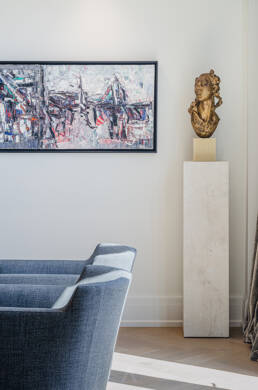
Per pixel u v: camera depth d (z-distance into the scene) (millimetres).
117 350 4160
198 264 4551
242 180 4871
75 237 4891
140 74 4797
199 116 4570
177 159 4871
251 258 4840
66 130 4824
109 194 4887
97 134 4828
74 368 2467
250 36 4816
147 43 4844
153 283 4906
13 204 4891
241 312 4871
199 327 4547
